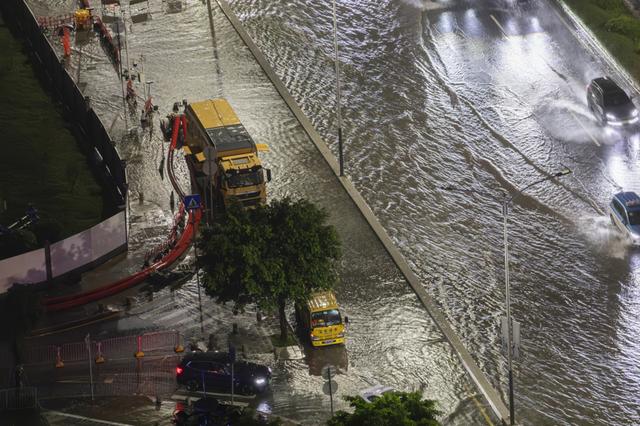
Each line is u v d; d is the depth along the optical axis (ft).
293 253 276.62
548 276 310.04
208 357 266.57
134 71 422.41
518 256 318.65
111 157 358.64
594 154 366.63
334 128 385.29
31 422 253.44
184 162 368.68
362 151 371.76
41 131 388.98
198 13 465.06
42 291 305.32
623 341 284.61
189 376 265.54
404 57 428.97
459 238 327.47
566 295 302.25
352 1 470.80
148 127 386.93
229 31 450.71
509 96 401.70
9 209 345.31
